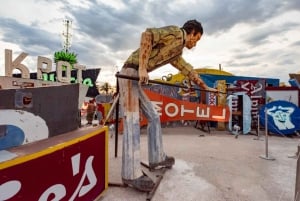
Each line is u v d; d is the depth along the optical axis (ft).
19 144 5.88
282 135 21.30
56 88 7.13
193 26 9.43
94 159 7.34
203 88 11.77
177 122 28.73
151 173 10.21
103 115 23.81
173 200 7.58
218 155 13.53
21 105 6.04
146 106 10.20
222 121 22.68
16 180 4.51
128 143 8.48
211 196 7.88
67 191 5.97
